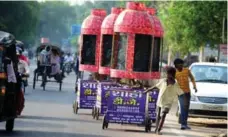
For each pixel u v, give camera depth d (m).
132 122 20.27
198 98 24.56
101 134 18.70
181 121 22.11
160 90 19.89
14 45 18.25
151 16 23.50
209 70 26.25
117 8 25.20
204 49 52.56
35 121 20.98
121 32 22.95
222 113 24.53
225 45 40.19
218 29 47.06
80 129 19.59
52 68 38.19
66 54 70.06
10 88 17.67
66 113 24.44
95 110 22.94
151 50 22.95
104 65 25.27
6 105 17.58
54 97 32.47
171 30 51.50
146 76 23.00
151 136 19.27
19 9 90.75
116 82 23.11
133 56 22.88
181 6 48.28
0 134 17.36
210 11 46.88
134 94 20.28
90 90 24.20
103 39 25.31
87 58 26.77
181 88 21.89
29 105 26.84
